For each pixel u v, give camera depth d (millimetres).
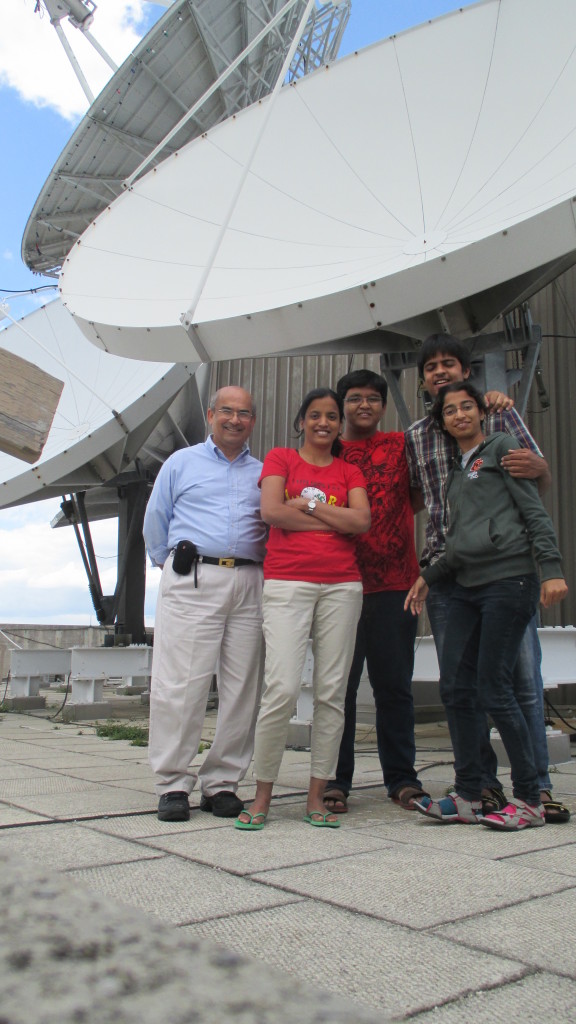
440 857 2100
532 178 5188
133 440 9828
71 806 2840
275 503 2807
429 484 3023
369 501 3188
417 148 6121
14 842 2199
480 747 2721
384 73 6660
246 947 1335
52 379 970
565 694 7234
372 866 1975
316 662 2783
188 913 1534
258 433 11203
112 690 12938
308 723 5059
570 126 5273
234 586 2984
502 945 1369
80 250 7055
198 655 2891
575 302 7777
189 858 2045
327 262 5703
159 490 3139
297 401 10891
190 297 5898
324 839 2361
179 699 2842
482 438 2877
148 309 5930
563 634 4465
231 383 11648
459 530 2695
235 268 5980
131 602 10969
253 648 3020
